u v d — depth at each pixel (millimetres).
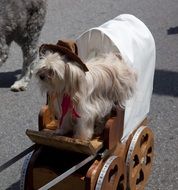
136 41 2635
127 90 2510
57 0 6633
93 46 2600
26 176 2508
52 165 2502
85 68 2314
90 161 2447
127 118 2582
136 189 2750
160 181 2955
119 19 2777
